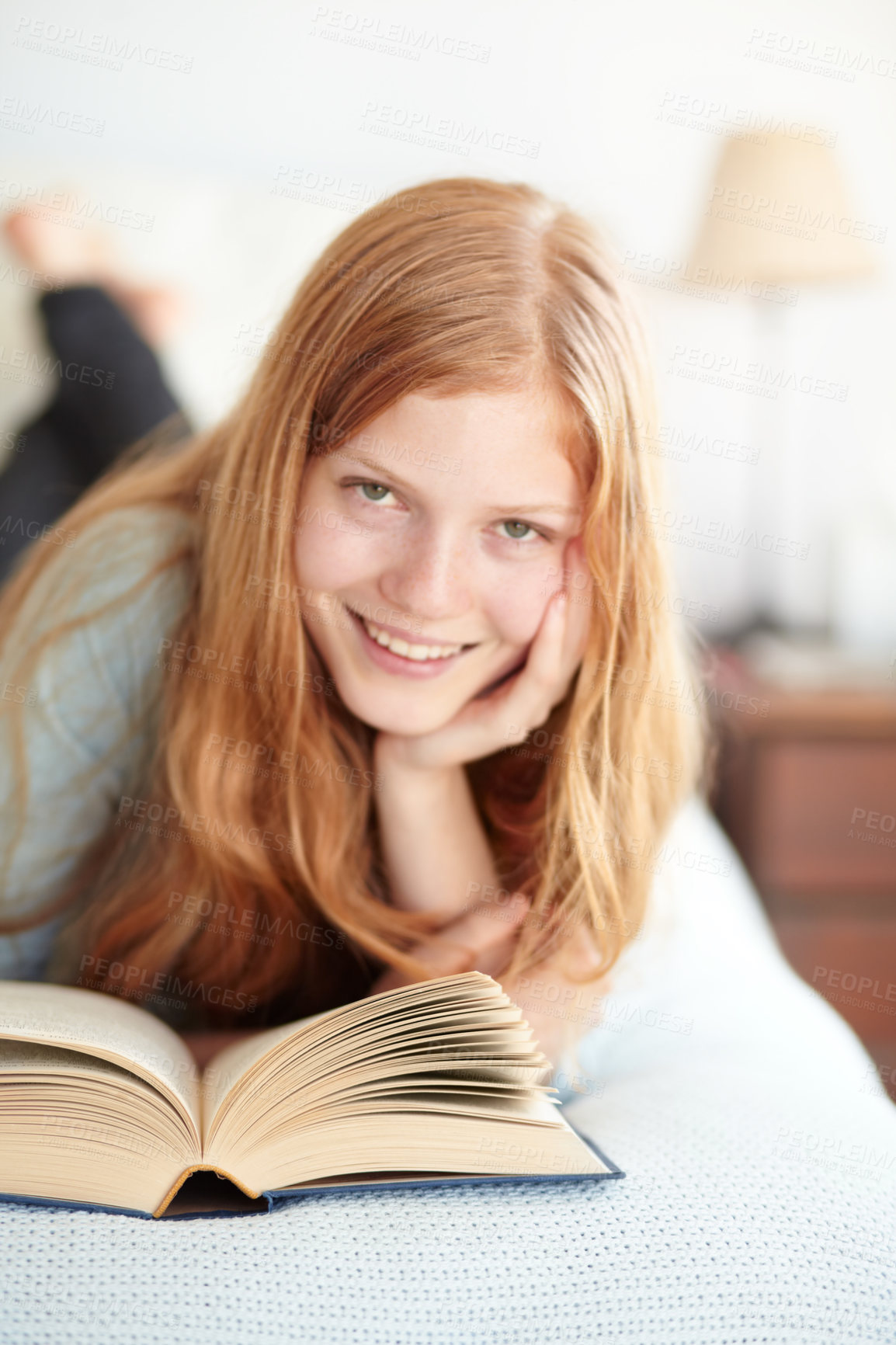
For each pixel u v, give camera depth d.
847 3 1.93
